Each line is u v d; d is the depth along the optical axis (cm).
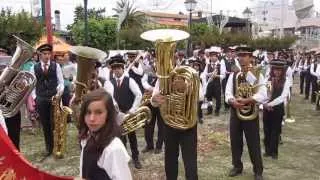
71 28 2241
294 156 619
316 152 644
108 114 209
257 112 483
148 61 927
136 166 539
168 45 394
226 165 564
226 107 1048
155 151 619
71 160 573
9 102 418
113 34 1983
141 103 505
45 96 575
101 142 205
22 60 412
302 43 3500
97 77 459
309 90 1316
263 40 2619
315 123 888
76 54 395
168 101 406
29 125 732
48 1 962
